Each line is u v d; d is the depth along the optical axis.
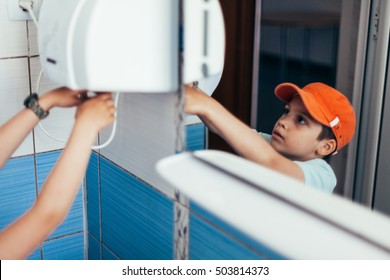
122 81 0.90
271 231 0.71
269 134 1.10
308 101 1.03
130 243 1.22
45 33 1.03
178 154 0.96
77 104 1.05
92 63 0.88
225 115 1.02
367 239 0.68
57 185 0.90
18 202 1.38
